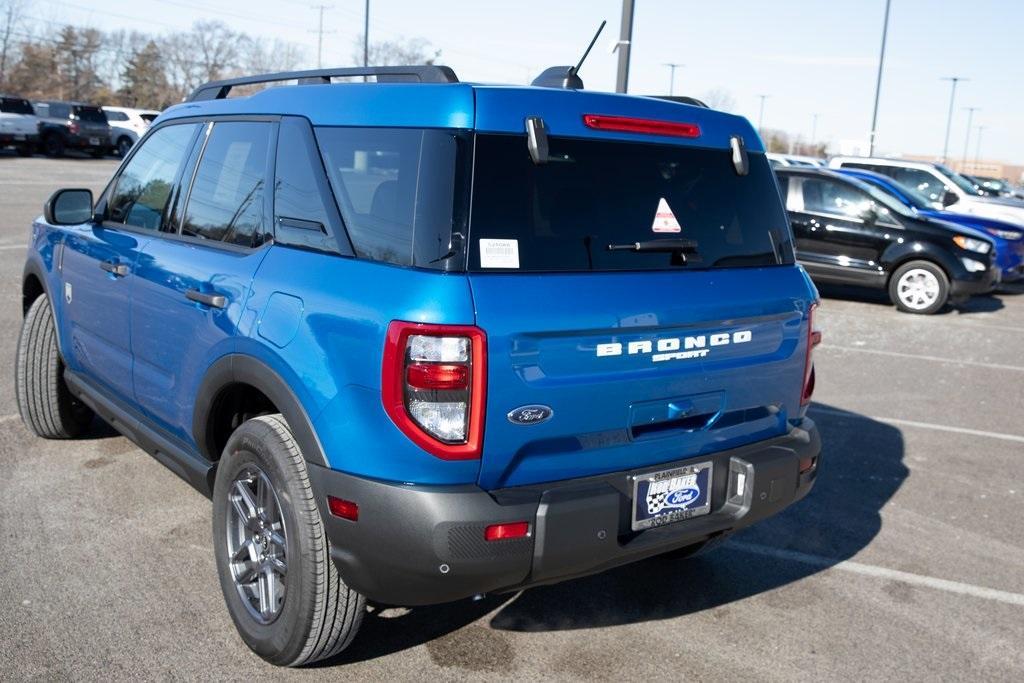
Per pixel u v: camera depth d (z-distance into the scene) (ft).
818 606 13.17
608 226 10.09
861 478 19.02
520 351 9.08
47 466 16.53
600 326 9.57
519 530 9.14
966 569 14.71
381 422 9.02
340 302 9.47
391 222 9.51
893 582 14.10
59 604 11.86
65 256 15.94
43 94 262.67
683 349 10.35
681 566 14.30
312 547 9.83
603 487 9.75
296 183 10.84
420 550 8.96
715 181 11.34
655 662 11.41
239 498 11.12
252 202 11.55
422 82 10.38
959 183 55.83
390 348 8.86
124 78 292.20
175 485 15.92
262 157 11.62
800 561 14.71
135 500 15.21
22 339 16.97
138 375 13.58
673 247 10.51
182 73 284.00
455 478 9.05
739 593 13.46
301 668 10.84
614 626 12.26
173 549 13.55
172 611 11.86
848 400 25.71
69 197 15.10
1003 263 46.32
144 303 13.08
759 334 11.21
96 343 14.94
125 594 12.21
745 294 11.03
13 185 71.05
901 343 34.65
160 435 13.38
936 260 40.86
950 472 19.69
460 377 8.84
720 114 11.65
